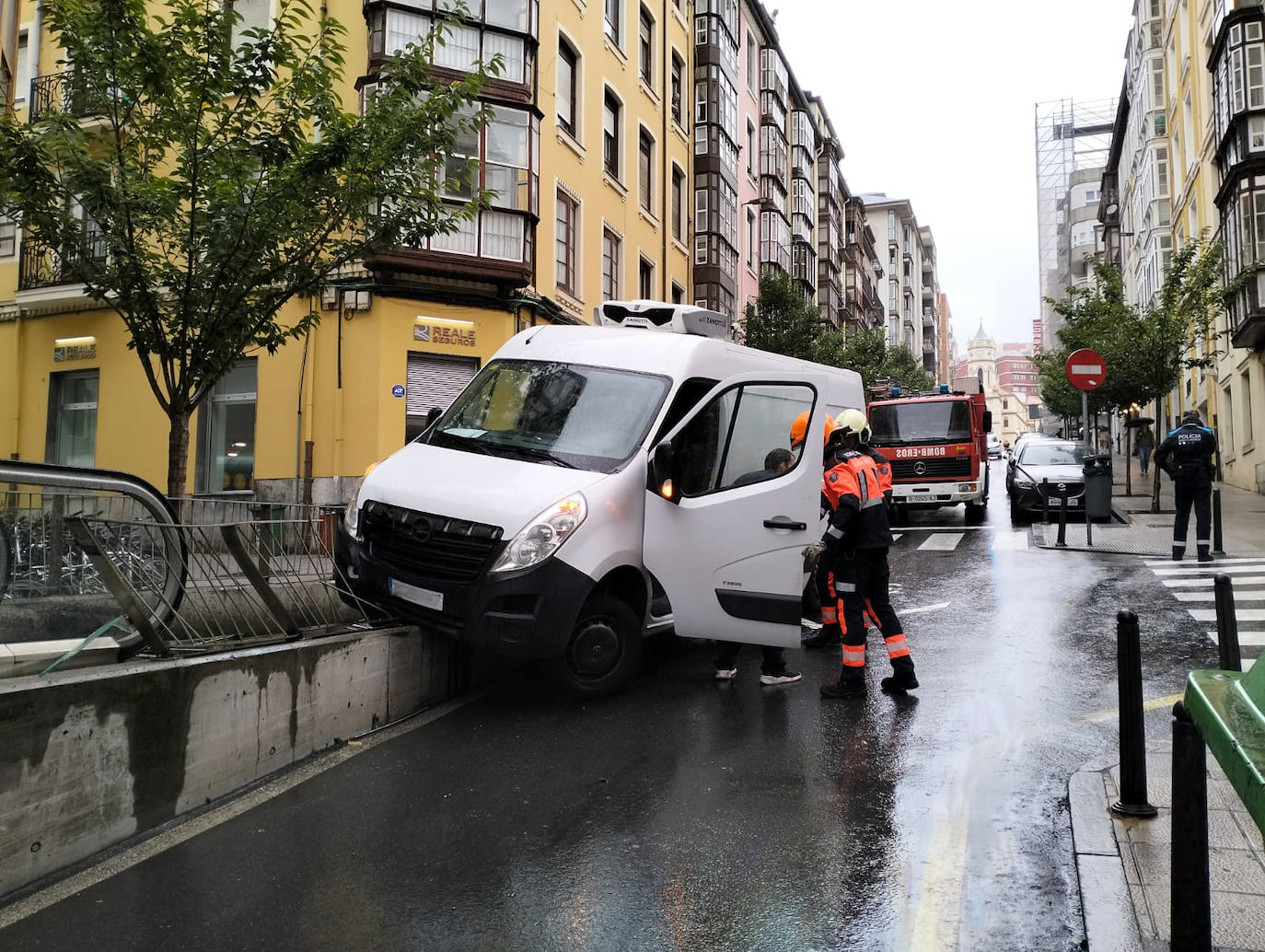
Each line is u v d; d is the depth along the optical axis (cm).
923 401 1964
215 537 519
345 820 435
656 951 317
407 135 798
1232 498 2172
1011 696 630
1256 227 2220
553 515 593
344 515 669
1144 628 833
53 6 718
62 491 450
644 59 2514
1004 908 343
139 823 420
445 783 484
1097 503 1366
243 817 441
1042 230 9488
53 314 1733
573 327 798
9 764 367
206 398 1616
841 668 698
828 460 662
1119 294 2089
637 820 430
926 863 381
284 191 746
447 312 1599
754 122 3638
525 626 582
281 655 507
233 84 755
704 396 705
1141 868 359
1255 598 950
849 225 6200
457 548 600
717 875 374
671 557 625
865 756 515
